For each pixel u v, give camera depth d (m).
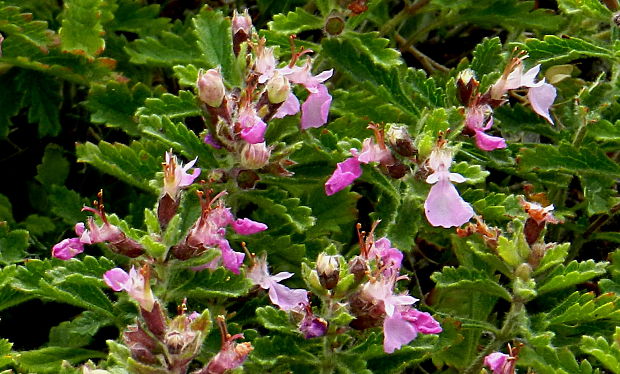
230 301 0.33
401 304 0.30
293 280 0.34
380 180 0.33
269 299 0.32
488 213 0.34
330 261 0.30
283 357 0.31
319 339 0.31
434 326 0.30
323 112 0.33
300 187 0.34
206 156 0.33
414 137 0.34
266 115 0.32
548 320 0.32
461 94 0.34
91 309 0.32
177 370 0.29
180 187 0.30
